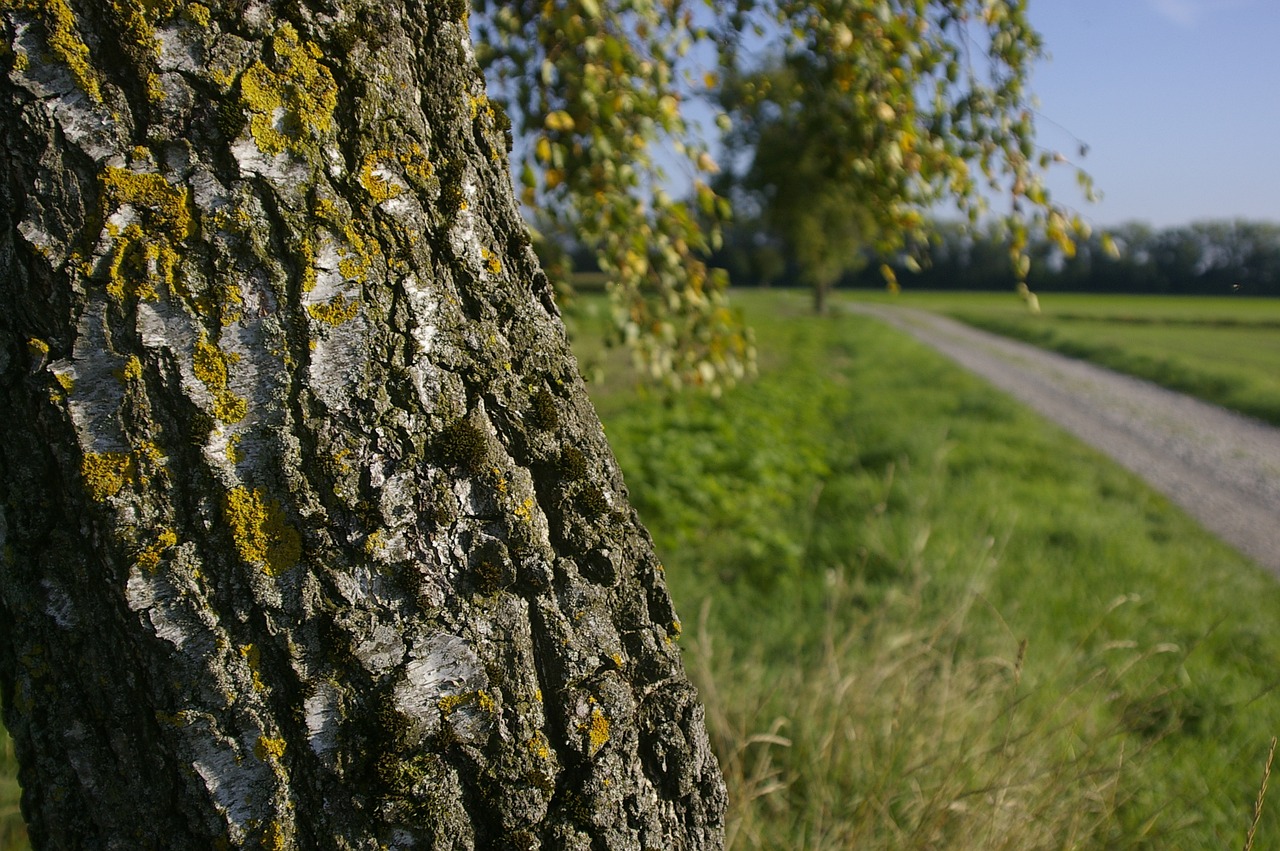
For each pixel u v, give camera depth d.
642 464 8.66
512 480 1.24
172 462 1.08
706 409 11.95
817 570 6.11
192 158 1.04
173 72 1.03
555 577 1.28
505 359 1.26
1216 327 37.25
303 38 1.08
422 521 1.17
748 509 7.67
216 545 1.09
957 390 16.42
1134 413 14.68
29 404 1.06
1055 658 4.29
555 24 2.86
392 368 1.15
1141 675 4.31
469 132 1.26
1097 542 6.54
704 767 1.43
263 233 1.07
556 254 3.39
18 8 0.99
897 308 54.12
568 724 1.28
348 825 1.15
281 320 1.09
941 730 3.01
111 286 1.04
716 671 3.96
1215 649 4.79
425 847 1.18
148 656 1.10
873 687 3.31
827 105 3.38
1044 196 2.94
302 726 1.13
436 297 1.19
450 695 1.20
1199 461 10.94
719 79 3.27
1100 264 61.81
